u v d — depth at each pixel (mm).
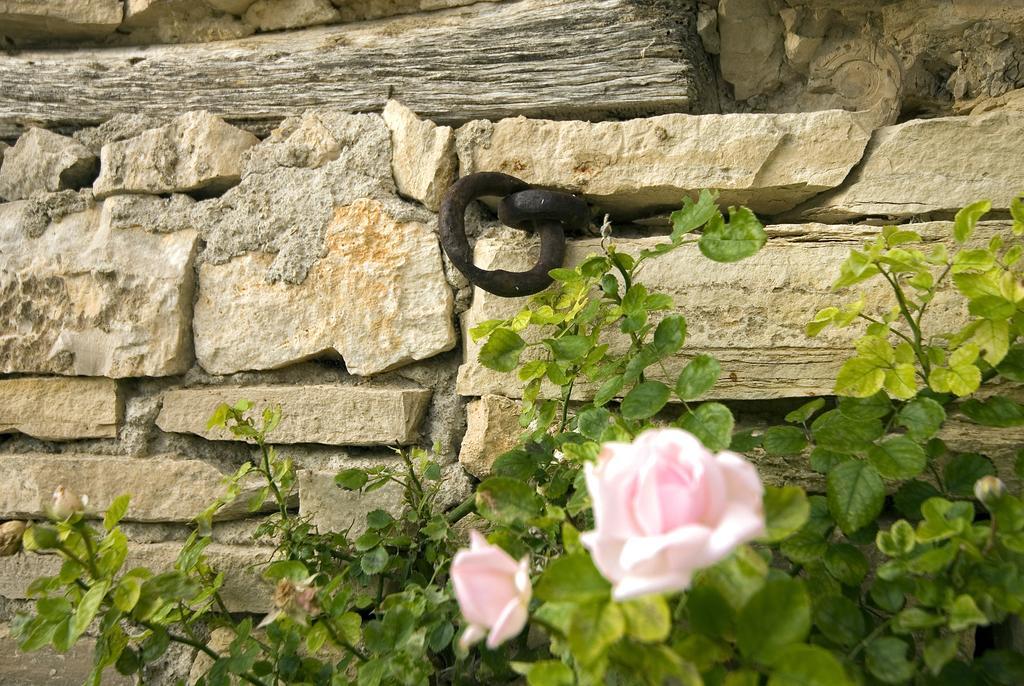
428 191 1531
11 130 1803
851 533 1062
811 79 1566
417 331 1539
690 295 1424
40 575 1665
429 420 1573
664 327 1202
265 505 1601
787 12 1518
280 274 1593
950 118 1395
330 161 1613
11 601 1708
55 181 1743
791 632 749
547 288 1432
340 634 1182
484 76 1567
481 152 1525
